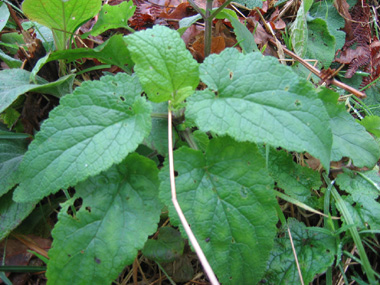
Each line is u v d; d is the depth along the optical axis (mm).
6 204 162
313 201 181
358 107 239
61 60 200
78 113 137
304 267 163
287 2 289
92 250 133
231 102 134
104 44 186
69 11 180
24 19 260
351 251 176
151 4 283
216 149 141
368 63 261
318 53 268
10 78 172
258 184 138
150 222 137
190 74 145
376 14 289
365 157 171
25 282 169
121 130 135
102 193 140
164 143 148
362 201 177
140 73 138
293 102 132
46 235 178
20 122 190
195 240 120
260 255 138
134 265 172
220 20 254
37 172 132
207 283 177
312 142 128
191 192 135
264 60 138
